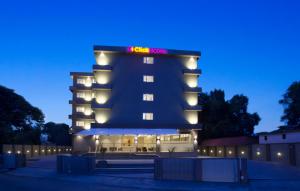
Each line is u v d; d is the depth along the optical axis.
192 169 30.56
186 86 67.50
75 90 88.56
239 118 84.94
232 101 86.19
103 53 65.69
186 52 67.75
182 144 65.50
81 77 89.38
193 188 27.22
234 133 82.00
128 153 56.59
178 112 66.56
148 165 42.19
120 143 65.25
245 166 29.11
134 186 28.78
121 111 64.75
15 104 81.56
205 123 85.88
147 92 66.00
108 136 65.00
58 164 40.12
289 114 72.19
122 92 65.25
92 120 86.81
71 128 86.62
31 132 89.69
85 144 79.31
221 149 71.62
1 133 74.44
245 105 85.62
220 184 28.61
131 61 66.38
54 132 123.75
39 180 33.88
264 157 55.38
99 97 64.75
